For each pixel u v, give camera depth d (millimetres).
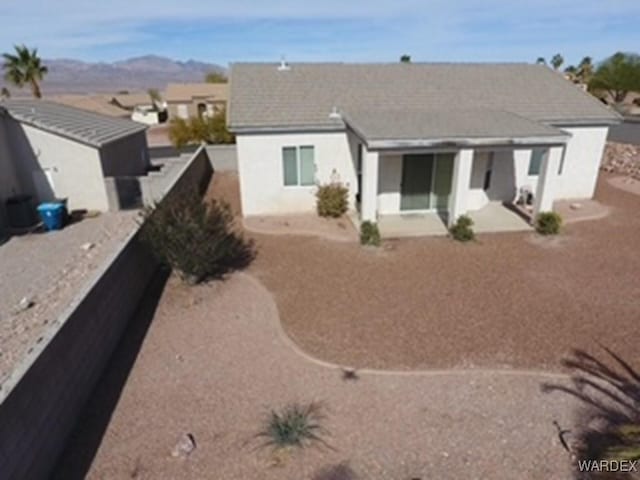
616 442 5570
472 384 6840
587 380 6926
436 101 17156
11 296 10398
